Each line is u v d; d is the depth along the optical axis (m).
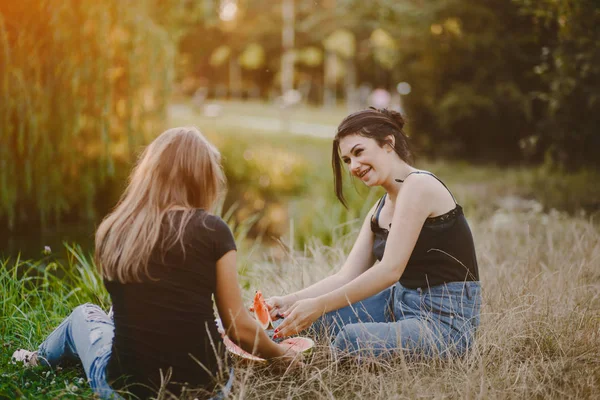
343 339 2.93
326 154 16.83
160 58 9.27
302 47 47.59
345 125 3.00
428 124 15.20
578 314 3.31
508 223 6.37
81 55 8.10
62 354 2.85
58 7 7.77
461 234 2.93
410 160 3.08
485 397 2.51
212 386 2.43
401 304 3.06
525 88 13.66
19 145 7.57
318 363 2.91
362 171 3.00
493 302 3.49
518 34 13.37
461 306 2.93
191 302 2.36
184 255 2.33
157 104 9.46
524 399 2.59
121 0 8.73
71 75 7.98
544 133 10.84
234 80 52.00
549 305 3.40
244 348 2.60
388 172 3.00
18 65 7.65
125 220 2.39
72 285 4.39
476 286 2.98
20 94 7.58
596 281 4.12
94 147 8.73
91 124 8.52
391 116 3.06
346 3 15.62
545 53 7.34
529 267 4.25
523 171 11.96
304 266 4.46
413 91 15.20
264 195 12.25
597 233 5.33
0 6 7.61
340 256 4.62
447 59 14.54
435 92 14.91
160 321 2.34
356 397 2.68
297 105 37.22
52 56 7.90
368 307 3.24
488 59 13.97
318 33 40.62
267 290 4.09
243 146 15.70
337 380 2.84
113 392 2.37
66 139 8.15
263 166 13.55
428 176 2.91
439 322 2.92
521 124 13.91
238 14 47.12
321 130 25.45
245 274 4.83
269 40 48.09
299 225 8.38
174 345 2.35
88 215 8.70
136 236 2.34
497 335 3.06
